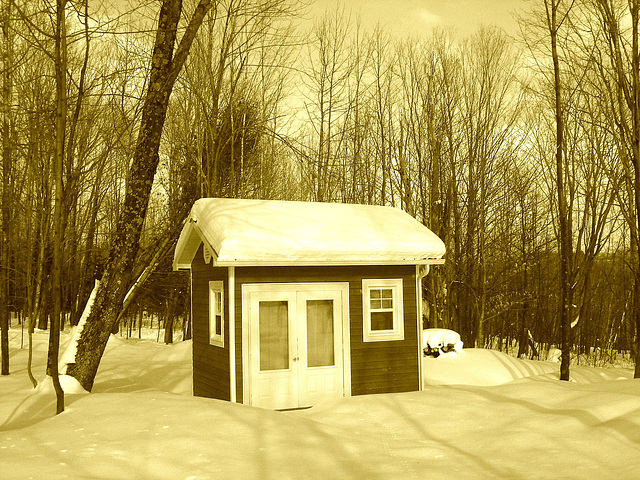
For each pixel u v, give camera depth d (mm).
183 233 14242
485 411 10008
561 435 8289
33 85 16156
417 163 29484
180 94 25000
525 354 31984
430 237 13898
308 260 12352
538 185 31281
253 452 7438
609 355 31969
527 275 33500
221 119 23953
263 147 27641
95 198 29156
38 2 14430
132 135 20828
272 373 12188
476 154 28484
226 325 12227
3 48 14797
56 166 9945
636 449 7473
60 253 9766
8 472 6473
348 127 30703
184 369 17984
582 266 24562
